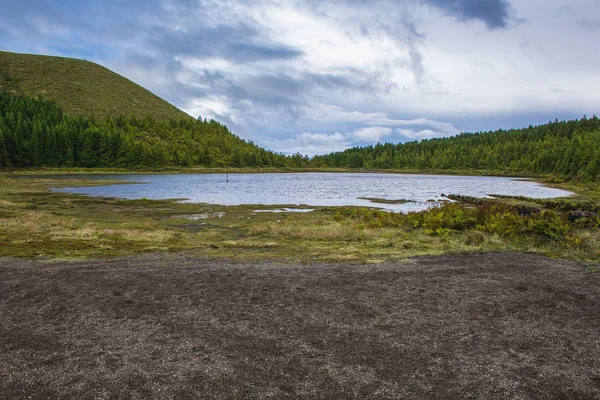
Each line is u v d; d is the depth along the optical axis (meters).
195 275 11.58
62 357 6.36
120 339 7.04
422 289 10.12
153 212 33.41
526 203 40.78
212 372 5.88
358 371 5.93
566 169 105.50
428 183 95.12
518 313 8.40
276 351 6.58
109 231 20.91
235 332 7.37
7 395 5.27
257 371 5.92
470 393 5.36
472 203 43.53
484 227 19.69
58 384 5.55
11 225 22.27
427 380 5.68
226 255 14.97
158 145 161.38
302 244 17.81
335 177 127.50
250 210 35.56
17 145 108.94
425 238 18.66
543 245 16.02
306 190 65.38
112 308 8.66
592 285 10.40
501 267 12.52
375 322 7.88
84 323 7.79
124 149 132.75
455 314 8.34
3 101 149.00
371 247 16.84
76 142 124.00
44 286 10.33
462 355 6.47
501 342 6.97
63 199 43.28
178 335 7.22
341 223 25.23
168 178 101.50
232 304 8.95
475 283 10.66
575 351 6.64
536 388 5.50
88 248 16.25
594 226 19.23
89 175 104.44
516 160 171.25
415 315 8.27
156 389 5.43
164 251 15.82
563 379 5.74
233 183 84.06
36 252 15.12
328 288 10.21
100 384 5.55
